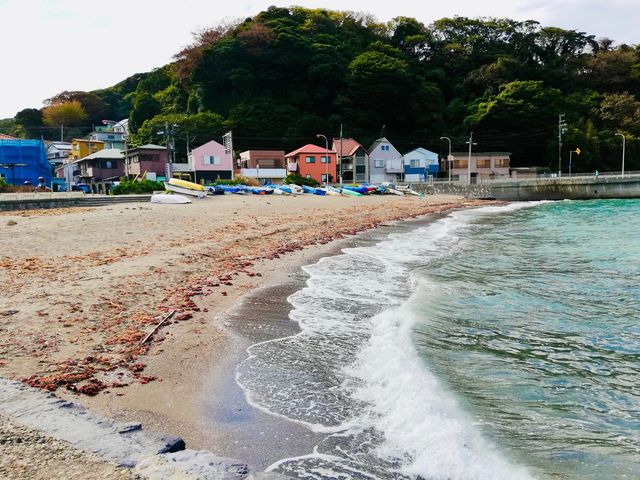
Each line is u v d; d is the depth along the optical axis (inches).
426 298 407.8
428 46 3892.7
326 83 3260.3
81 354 250.7
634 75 3577.8
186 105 3440.0
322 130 3068.4
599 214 1414.9
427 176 3075.8
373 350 278.4
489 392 232.5
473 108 3339.1
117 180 2488.9
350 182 2800.2
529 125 3196.4
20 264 451.8
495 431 195.2
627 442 190.2
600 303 403.5
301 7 4001.0
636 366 271.4
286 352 274.8
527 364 270.7
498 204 2023.9
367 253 661.3
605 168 3139.8
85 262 475.8
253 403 212.2
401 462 169.5
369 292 428.5
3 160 1871.3
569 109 3329.2
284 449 175.6
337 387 229.9
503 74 3484.3
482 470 166.7
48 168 2233.0
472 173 3110.2
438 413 205.6
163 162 2437.3
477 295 426.3
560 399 228.1
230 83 3211.1
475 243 794.2
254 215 1069.8
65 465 138.4
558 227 1058.7
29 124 4264.3
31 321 295.1
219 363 256.2
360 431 189.9
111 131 3777.1
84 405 198.1
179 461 144.7
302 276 489.7
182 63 3321.9
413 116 3324.3
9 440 151.3
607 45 4202.8
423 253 675.4
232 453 171.6
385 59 3216.0
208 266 501.4
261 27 3275.1
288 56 3225.9
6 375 218.2
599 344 305.9
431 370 254.8
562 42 4114.2
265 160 2711.6
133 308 335.9
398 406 211.2
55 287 375.6
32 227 678.5
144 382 226.1
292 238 771.4
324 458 170.2
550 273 528.7
